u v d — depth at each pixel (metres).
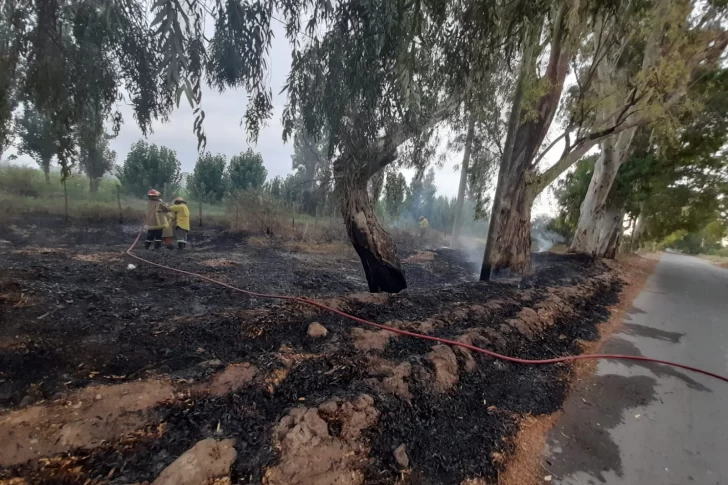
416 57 3.28
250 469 1.92
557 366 4.12
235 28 2.70
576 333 5.32
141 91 3.45
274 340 3.48
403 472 2.18
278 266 8.02
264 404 2.50
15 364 2.42
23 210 10.32
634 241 21.73
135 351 2.87
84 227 10.41
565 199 17.69
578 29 5.59
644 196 13.10
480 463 2.38
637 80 7.25
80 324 3.13
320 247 11.08
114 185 14.94
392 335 3.79
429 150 6.20
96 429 2.02
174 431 2.14
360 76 3.25
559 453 2.67
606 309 7.12
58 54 3.13
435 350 3.49
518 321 4.77
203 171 18.42
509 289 6.51
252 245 10.63
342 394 2.64
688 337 5.86
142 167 16.00
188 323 3.52
